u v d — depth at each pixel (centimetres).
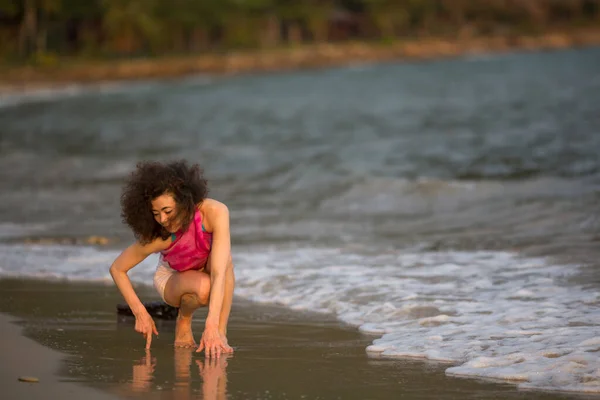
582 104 4278
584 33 17675
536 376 634
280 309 903
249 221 1493
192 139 3266
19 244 1306
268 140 3158
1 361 685
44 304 920
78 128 3859
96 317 862
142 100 6131
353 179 1891
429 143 2827
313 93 6725
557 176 1842
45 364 679
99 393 602
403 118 4131
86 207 1678
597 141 2523
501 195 1619
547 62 10594
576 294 891
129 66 9975
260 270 1084
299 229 1405
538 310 829
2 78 8625
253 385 627
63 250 1252
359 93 6531
